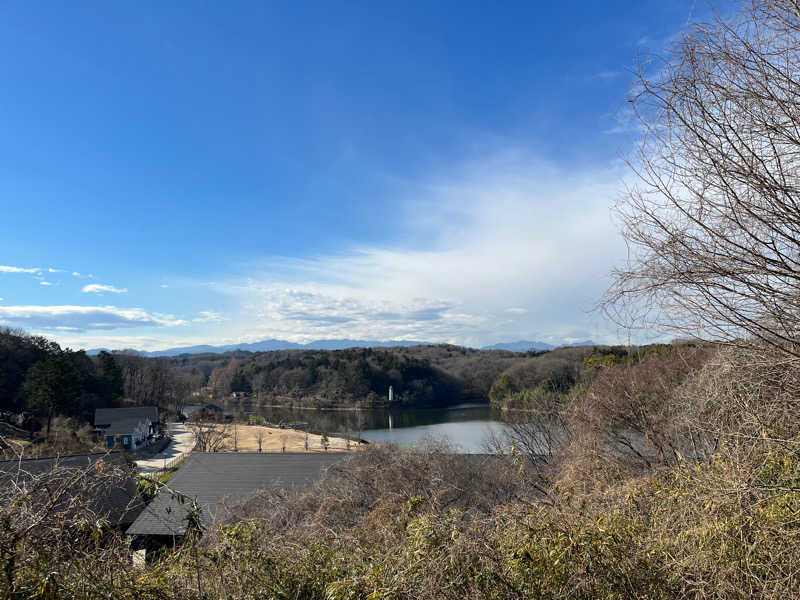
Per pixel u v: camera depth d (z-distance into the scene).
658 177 3.24
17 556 2.71
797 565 2.95
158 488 3.63
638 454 8.10
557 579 3.27
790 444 3.24
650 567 3.32
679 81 3.08
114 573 3.11
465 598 3.25
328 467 10.87
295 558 4.09
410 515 5.08
